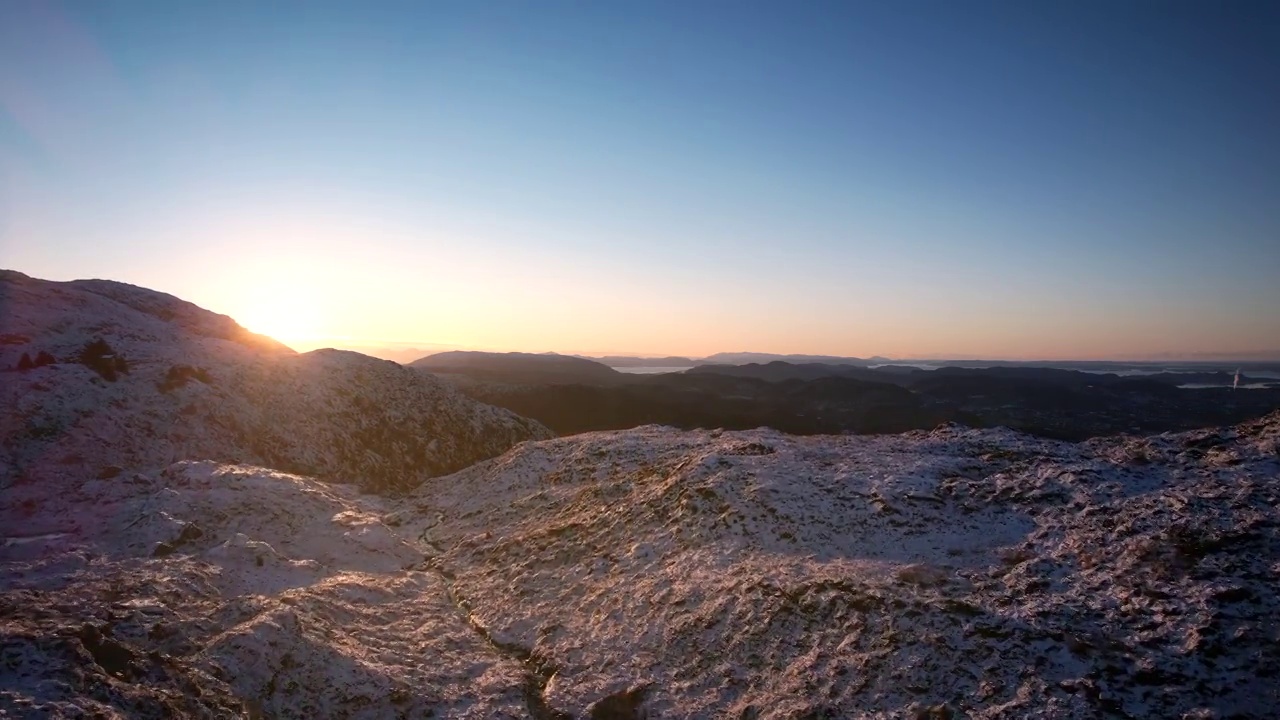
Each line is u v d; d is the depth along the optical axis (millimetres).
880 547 17328
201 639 14633
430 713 13594
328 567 21484
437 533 26734
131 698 11141
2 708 9945
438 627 17797
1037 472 20203
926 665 12742
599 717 13688
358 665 14477
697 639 15195
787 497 20438
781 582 15992
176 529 21734
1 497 25156
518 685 14727
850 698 12516
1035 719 11125
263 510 24516
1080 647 12352
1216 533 14664
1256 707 10750
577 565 20281
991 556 16172
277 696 13234
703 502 21188
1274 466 17703
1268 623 12141
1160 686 11359
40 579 17359
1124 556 14812
